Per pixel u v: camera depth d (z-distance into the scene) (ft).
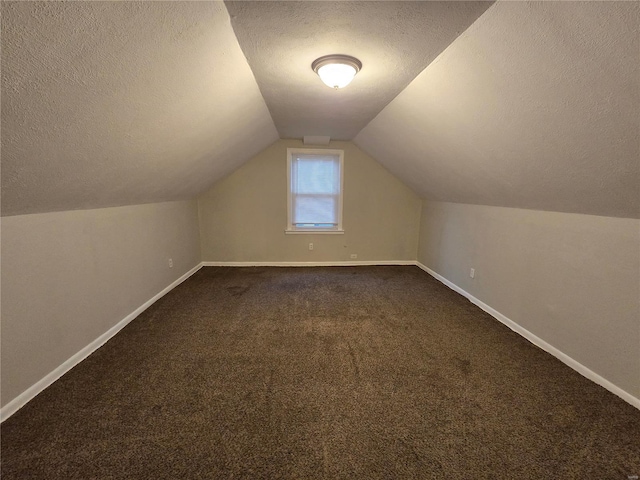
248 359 6.83
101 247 7.47
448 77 5.69
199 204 14.24
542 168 6.03
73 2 2.70
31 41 2.78
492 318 9.23
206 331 8.14
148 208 9.82
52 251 5.96
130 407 5.25
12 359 5.12
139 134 5.66
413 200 15.11
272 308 9.76
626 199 5.15
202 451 4.40
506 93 5.00
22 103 3.34
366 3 3.87
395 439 4.67
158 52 4.00
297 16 4.17
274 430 4.82
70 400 5.39
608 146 4.44
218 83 5.79
